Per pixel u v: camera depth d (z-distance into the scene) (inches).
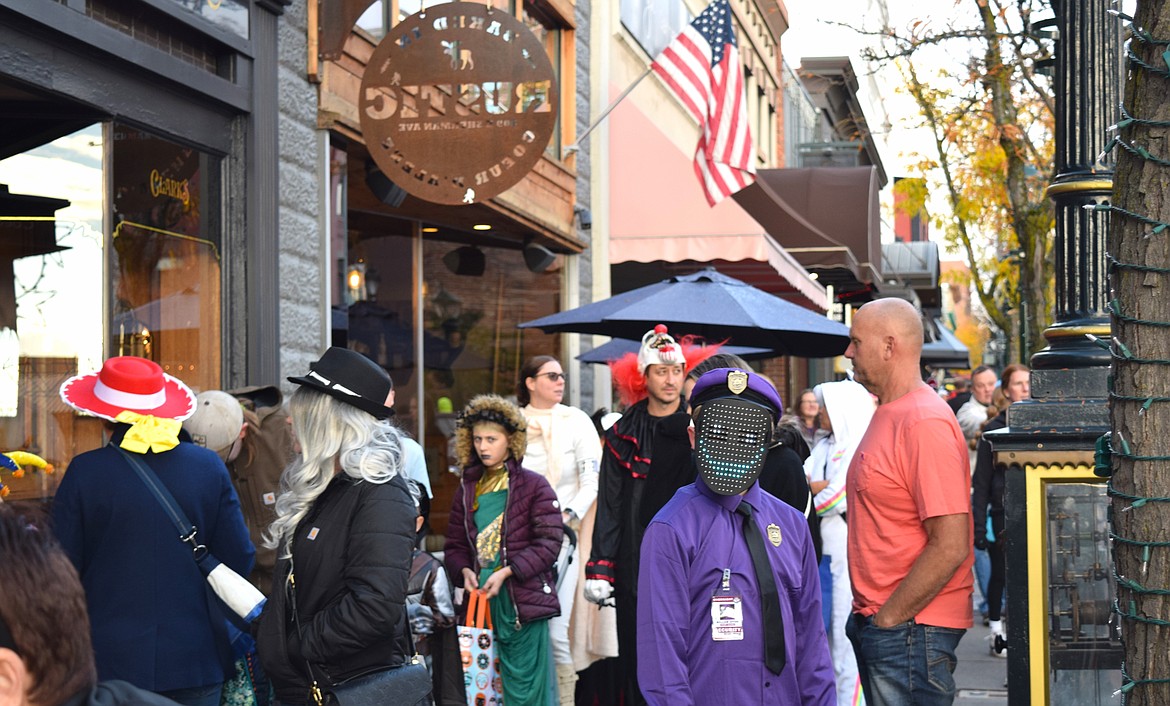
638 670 143.5
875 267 789.2
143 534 182.2
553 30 519.2
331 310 327.0
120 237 247.0
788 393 1018.7
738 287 345.4
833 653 294.2
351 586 151.4
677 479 241.1
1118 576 126.4
